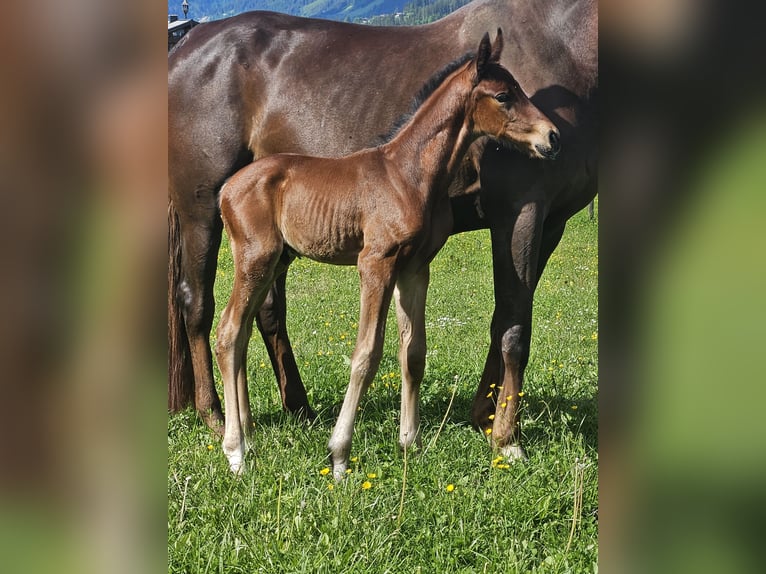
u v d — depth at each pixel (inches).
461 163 171.6
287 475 145.1
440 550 122.6
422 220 160.2
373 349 158.6
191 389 201.0
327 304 370.6
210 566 115.3
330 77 190.2
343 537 123.9
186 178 198.7
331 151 190.1
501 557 121.7
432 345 279.6
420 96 167.0
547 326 323.9
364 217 161.0
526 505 135.9
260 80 195.3
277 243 168.4
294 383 202.1
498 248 175.3
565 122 171.5
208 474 150.6
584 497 138.8
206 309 197.5
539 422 191.0
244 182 167.2
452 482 150.3
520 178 169.6
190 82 198.1
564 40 174.1
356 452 169.0
